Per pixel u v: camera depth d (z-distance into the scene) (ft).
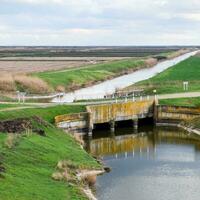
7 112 258.78
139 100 330.54
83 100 338.54
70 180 183.42
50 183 173.78
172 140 287.07
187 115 323.16
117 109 317.63
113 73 647.97
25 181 166.09
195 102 338.75
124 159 238.27
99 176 204.95
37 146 212.02
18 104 297.94
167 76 537.65
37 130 237.25
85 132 300.20
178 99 344.69
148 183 195.72
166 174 209.26
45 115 281.54
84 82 528.22
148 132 313.12
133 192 183.83
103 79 583.17
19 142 208.85
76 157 218.59
